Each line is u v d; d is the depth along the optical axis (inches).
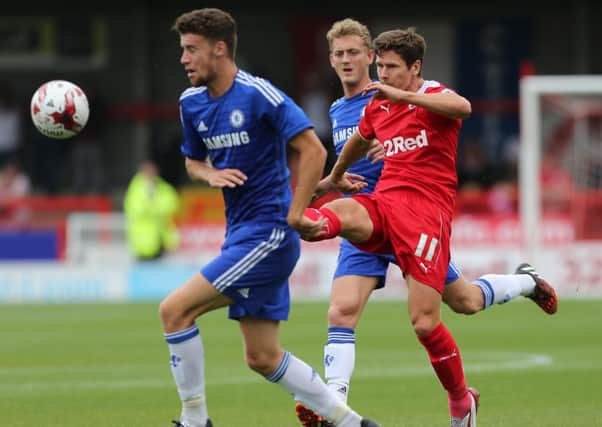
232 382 1542.8
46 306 2849.4
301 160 968.3
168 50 4097.0
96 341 2058.3
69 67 4165.8
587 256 2910.9
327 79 4094.5
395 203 1074.1
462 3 4013.3
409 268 1066.1
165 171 3892.7
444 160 1085.1
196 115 997.8
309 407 1003.9
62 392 1466.5
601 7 3976.4
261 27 4104.3
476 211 3302.2
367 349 1903.3
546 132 3255.4
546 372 1611.7
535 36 4052.7
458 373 1074.7
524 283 1206.9
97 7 4028.1
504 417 1250.6
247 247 977.5
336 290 1177.4
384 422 1230.9
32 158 4074.8
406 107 1088.8
